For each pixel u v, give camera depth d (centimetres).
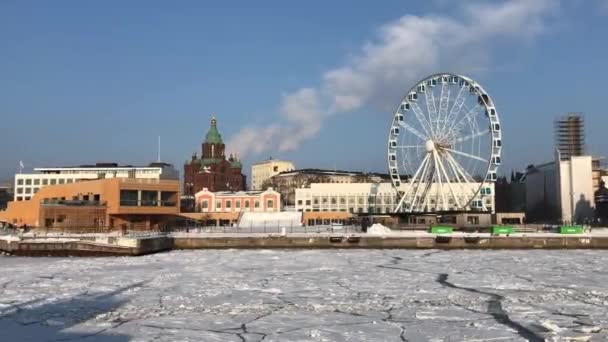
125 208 14225
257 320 4103
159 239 10356
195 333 3694
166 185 15125
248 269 7306
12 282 6084
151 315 4291
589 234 11306
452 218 14100
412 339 3534
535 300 4950
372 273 6844
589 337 3556
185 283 5956
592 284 5891
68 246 9769
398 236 10988
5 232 12406
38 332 3741
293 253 9888
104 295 5203
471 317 4219
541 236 10881
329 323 4006
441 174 14588
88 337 3594
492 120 13812
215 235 11150
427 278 6378
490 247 10875
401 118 15250
